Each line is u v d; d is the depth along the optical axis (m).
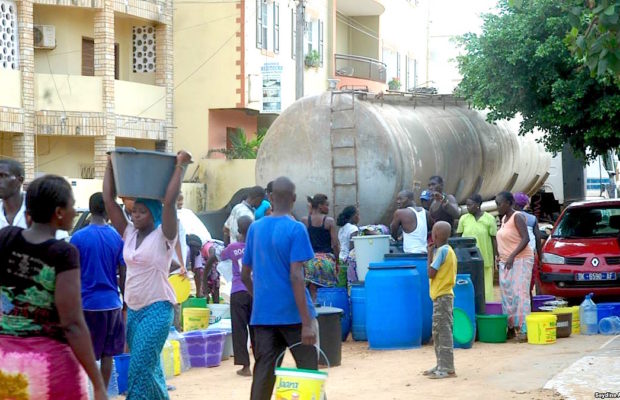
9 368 5.60
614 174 36.78
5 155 28.27
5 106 27.11
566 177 29.59
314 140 19.69
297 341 8.12
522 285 13.95
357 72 42.50
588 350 12.97
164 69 32.41
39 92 28.50
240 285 11.54
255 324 8.17
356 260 15.08
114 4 29.83
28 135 27.89
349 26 45.47
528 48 21.94
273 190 8.27
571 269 16.97
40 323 5.65
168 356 11.35
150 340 7.84
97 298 8.76
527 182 27.59
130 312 8.01
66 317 5.64
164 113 32.38
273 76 32.41
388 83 46.06
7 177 8.81
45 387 5.60
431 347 13.66
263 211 13.40
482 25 22.95
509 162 24.78
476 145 22.62
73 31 29.98
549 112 22.17
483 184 23.41
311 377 7.46
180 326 13.80
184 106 33.44
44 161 29.61
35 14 29.25
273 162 20.14
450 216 16.17
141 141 32.72
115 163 7.86
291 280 8.02
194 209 31.84
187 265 16.47
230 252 11.58
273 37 35.09
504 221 14.16
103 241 8.82
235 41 32.94
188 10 33.31
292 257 8.03
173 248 8.02
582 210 18.33
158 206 8.05
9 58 27.42
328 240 14.16
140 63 32.62
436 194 16.23
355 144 19.33
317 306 13.85
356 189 19.30
